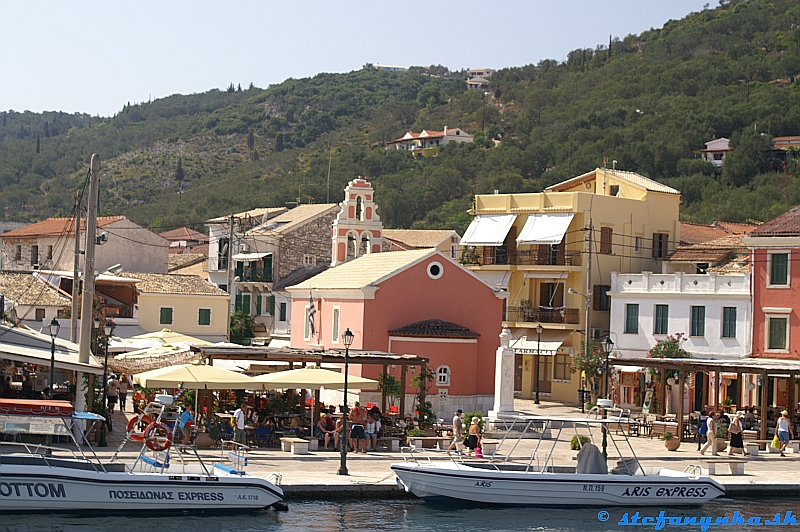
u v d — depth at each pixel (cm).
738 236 7425
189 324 8250
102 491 2934
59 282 7775
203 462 3400
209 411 4366
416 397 5203
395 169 18812
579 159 15675
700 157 15175
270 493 3122
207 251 12988
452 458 3997
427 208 15950
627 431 5447
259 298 9169
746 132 15288
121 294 8044
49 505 2888
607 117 17850
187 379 4053
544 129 19088
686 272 7369
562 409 6456
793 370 4925
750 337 6256
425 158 18825
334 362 4647
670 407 6372
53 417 2931
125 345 5853
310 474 3538
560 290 7412
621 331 6881
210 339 8325
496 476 3384
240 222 9538
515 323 7412
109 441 4053
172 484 3006
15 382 5172
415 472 3366
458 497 3372
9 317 6312
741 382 5809
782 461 4538
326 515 3134
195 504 3028
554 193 7431
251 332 8925
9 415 2886
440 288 5850
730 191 13438
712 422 4666
